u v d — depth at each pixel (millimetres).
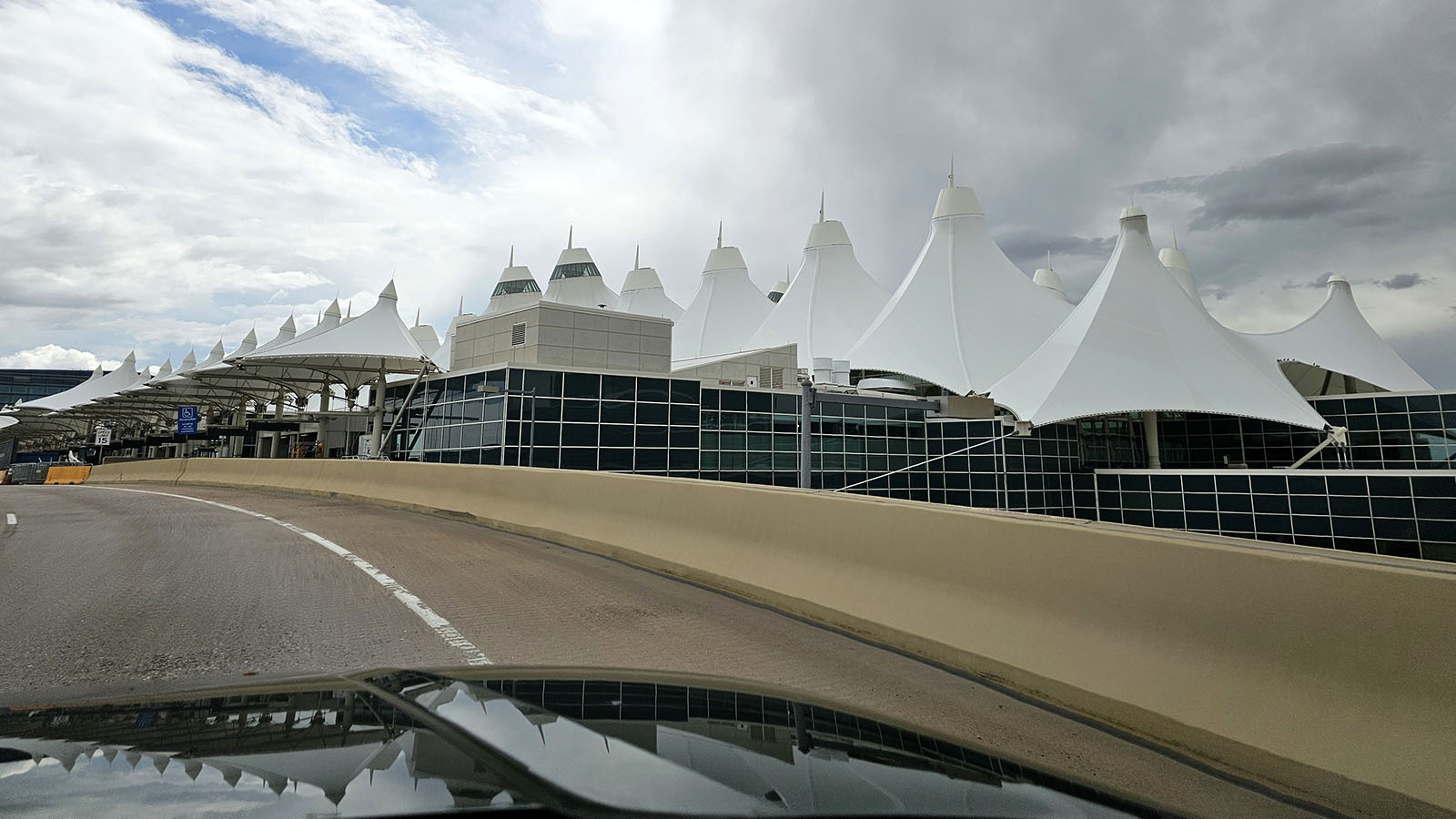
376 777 1022
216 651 5281
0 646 5371
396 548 10586
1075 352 42156
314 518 14828
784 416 35594
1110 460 44250
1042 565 5086
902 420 39969
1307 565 3816
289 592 7395
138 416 92000
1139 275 45312
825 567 6871
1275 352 52156
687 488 9133
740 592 7688
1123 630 4523
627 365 32781
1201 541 4371
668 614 6699
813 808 1054
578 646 5535
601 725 1399
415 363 39969
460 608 6777
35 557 9648
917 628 5715
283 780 986
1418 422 39688
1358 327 56156
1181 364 41188
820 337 58219
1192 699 4016
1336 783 3369
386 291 42062
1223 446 44875
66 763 1043
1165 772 3645
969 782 1336
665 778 1111
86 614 6418
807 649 5676
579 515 11398
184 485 30922
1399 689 3408
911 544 6117
